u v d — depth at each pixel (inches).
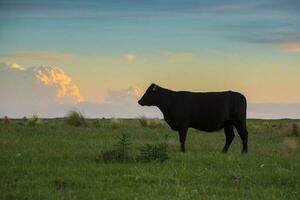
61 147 791.7
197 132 1257.4
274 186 515.2
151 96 846.5
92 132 1104.2
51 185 493.7
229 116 842.8
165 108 845.2
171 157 673.6
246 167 619.2
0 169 571.2
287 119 2753.4
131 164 611.2
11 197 449.4
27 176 534.3
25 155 681.0
